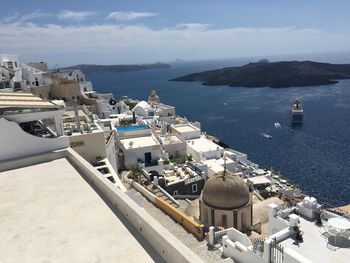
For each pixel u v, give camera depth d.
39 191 12.62
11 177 14.18
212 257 21.61
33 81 66.25
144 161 46.69
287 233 19.81
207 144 56.12
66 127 27.77
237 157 57.03
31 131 20.52
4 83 58.41
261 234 27.50
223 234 23.72
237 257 20.70
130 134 52.09
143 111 73.38
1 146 15.45
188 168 46.91
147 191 32.94
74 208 11.15
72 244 9.09
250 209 28.92
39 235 9.61
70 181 13.48
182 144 54.12
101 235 9.44
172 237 8.09
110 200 11.58
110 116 66.06
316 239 19.39
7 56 70.50
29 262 8.39
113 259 8.36
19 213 10.98
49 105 17.31
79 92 63.41
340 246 18.56
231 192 28.41
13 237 9.59
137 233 9.47
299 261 15.55
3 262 8.42
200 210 30.20
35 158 15.87
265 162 82.06
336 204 59.12
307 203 22.41
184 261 7.21
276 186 48.66
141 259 8.30
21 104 16.59
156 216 28.30
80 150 23.00
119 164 44.97
